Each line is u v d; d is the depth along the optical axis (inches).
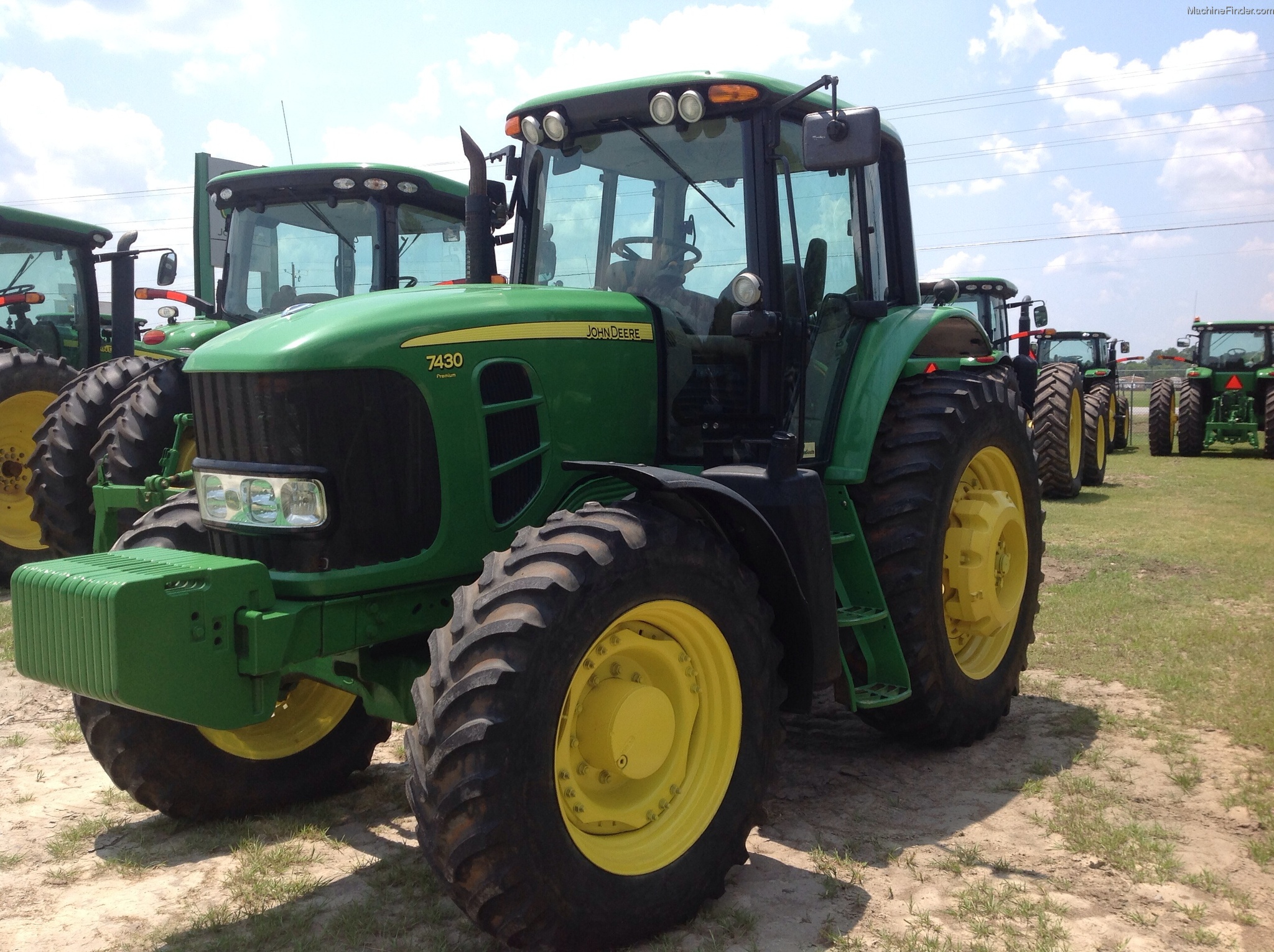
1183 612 224.4
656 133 138.9
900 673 142.3
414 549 111.6
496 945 99.7
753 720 110.7
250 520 109.4
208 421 113.9
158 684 93.8
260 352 107.6
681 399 135.4
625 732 101.1
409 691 115.3
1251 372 641.6
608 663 103.4
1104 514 372.2
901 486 146.4
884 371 148.6
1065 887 110.6
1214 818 127.2
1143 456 660.1
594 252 143.1
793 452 119.7
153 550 106.0
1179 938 100.3
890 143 165.2
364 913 105.5
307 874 116.2
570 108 141.6
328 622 106.6
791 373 135.4
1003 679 161.6
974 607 154.9
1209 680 178.9
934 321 158.6
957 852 118.9
